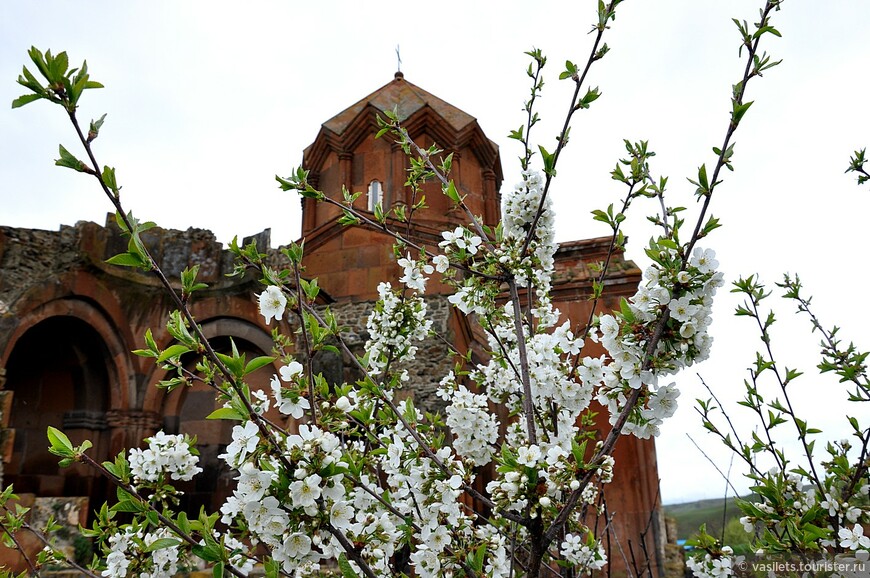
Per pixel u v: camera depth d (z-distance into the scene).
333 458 2.12
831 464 3.47
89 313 10.69
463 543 3.01
